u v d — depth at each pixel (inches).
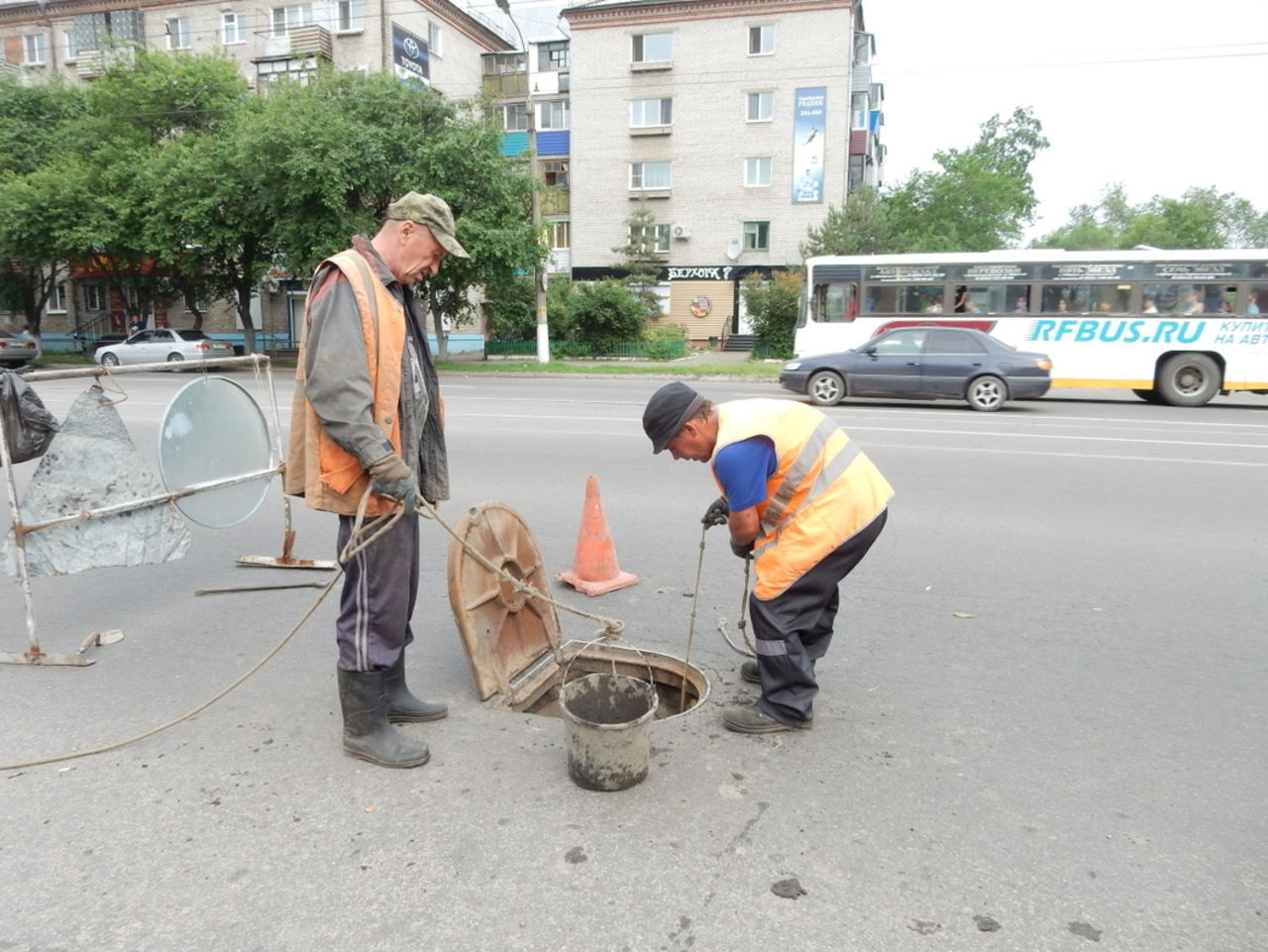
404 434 114.0
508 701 136.9
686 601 183.5
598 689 122.6
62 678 143.9
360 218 810.2
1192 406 605.0
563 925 84.2
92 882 90.9
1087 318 624.7
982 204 1715.1
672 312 1359.5
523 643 148.1
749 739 123.1
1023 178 1966.0
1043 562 209.5
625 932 83.3
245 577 201.5
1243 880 91.7
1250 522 245.9
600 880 91.1
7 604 181.9
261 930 83.6
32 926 84.3
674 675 151.6
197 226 862.5
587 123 1342.3
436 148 806.5
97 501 158.1
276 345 1364.4
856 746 121.0
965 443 391.5
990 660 151.6
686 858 95.0
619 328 1115.9
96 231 920.9
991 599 183.2
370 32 1282.0
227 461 187.2
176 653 154.6
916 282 659.4
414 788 109.4
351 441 103.3
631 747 106.9
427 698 136.4
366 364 104.7
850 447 121.6
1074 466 332.2
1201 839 99.0
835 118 1250.0
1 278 1139.3
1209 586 191.2
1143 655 153.7
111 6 1405.0
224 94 1066.7
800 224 1289.4
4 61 1342.3
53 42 1443.2
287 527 207.3
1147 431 439.5
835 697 136.8
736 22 1258.6
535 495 279.9
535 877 91.6
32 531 149.0
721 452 114.4
